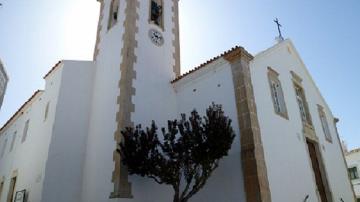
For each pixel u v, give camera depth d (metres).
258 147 9.03
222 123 8.57
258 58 11.46
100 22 15.22
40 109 13.87
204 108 11.14
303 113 13.91
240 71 10.19
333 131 16.45
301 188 10.62
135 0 13.43
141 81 11.66
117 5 14.41
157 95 12.04
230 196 9.02
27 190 11.85
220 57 10.87
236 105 9.90
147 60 12.41
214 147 8.11
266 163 9.27
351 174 24.03
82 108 12.16
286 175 10.07
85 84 12.73
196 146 8.11
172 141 8.50
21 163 14.12
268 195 8.55
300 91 14.49
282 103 11.93
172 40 14.42
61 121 11.52
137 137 8.98
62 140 11.22
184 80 12.41
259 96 10.48
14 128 18.12
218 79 10.98
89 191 10.34
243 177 8.87
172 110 12.30
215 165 8.57
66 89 12.21
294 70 14.47
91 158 10.95
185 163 8.31
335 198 12.84
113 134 10.38
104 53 13.25
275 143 10.21
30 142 13.80
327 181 12.73
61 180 10.60
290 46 14.83
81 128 11.77
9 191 14.26
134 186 9.55
